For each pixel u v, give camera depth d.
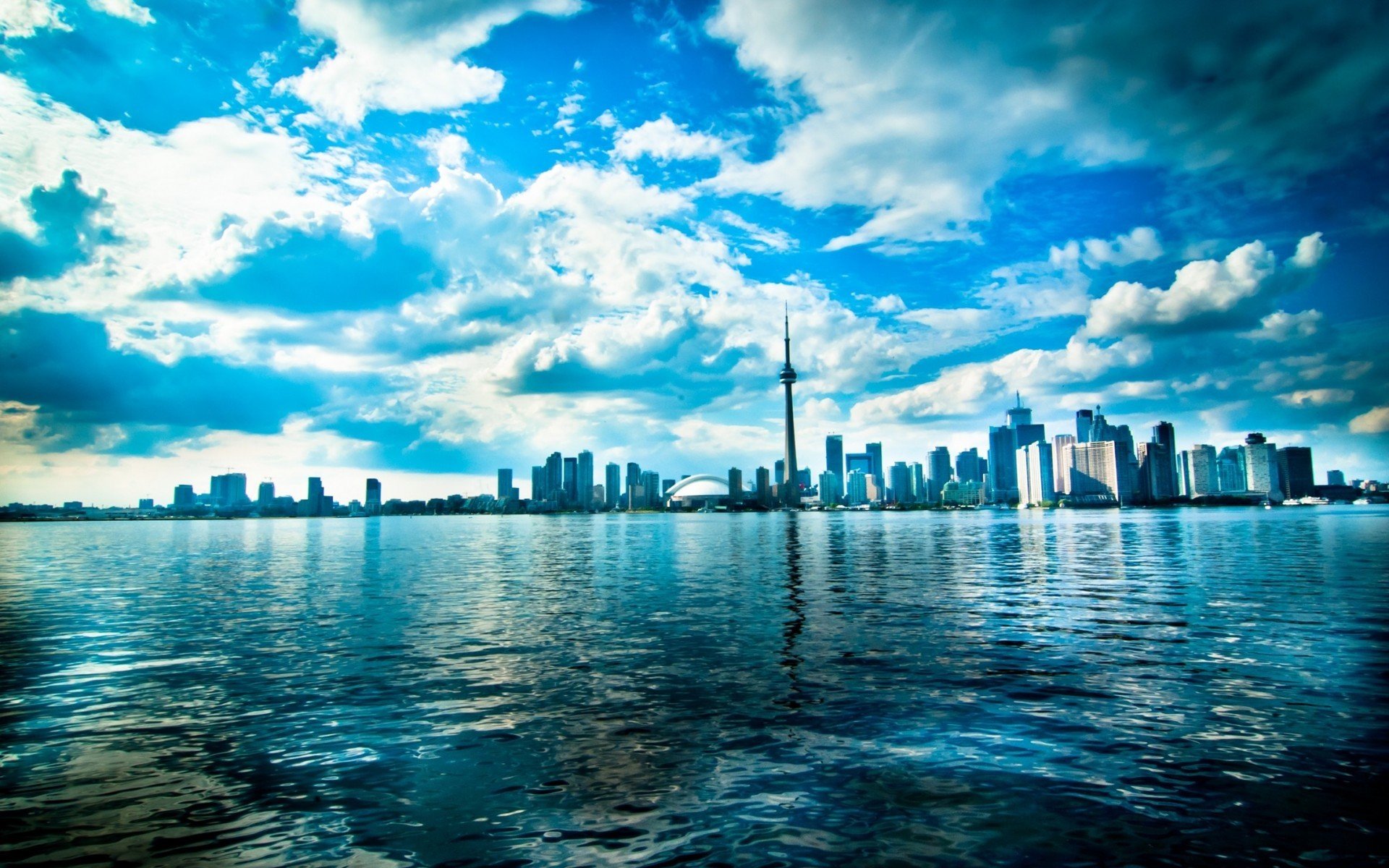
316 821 11.91
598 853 10.62
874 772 13.65
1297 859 10.22
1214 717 16.86
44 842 11.29
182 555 93.31
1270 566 57.75
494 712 18.00
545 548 105.56
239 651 26.50
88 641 28.97
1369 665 22.02
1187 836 10.91
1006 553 79.12
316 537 162.00
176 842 11.23
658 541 126.75
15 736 16.58
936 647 25.41
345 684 21.12
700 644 26.64
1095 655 23.81
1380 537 99.88
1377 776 13.18
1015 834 11.03
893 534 145.00
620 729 16.44
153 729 17.00
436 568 67.94
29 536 180.50
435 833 11.40
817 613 33.94
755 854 10.49
